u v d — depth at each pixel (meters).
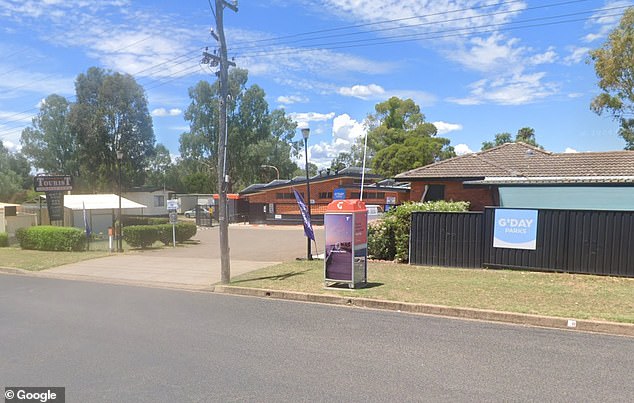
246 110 65.56
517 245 12.17
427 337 6.72
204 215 43.31
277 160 68.81
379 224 15.02
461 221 12.98
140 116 58.25
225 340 6.62
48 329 7.41
